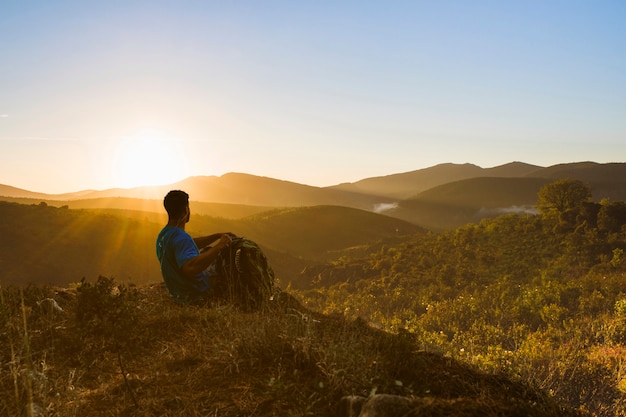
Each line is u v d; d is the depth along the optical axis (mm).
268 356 3482
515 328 23984
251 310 5109
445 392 3109
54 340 3949
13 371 3051
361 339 3768
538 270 75250
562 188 101688
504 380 3426
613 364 12156
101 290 3592
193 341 3994
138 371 3502
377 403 2459
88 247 120375
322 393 3000
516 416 2506
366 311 40500
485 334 22734
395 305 50938
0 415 2729
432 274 82562
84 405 2984
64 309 5371
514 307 32531
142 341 3902
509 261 85688
